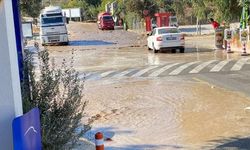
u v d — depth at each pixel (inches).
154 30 1925.4
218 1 2110.0
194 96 837.8
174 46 1815.9
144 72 1224.2
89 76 1190.9
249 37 1715.1
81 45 2559.1
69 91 406.9
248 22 1894.7
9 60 258.2
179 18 4264.3
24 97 351.9
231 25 2468.0
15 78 263.7
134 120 673.6
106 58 1715.1
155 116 692.7
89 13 6540.4
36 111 279.1
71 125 408.2
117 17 4950.8
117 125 645.9
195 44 2250.2
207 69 1208.2
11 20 263.1
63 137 381.7
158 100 819.4
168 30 1855.3
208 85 952.9
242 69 1172.5
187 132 591.5
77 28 4539.9
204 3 2559.1
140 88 962.1
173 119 666.8
